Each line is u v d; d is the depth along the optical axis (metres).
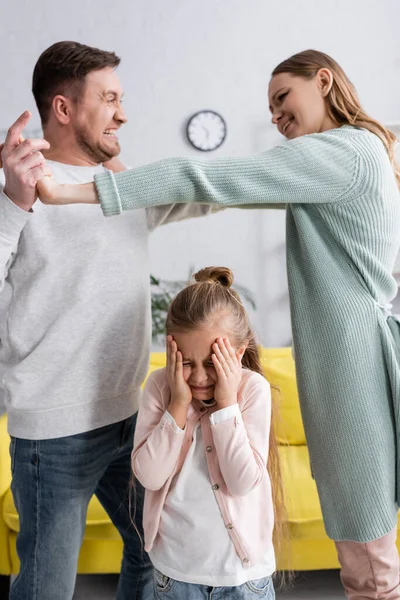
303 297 1.51
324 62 1.60
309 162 1.41
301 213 1.50
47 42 3.95
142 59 4.00
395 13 3.95
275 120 1.69
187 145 4.06
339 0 3.95
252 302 4.10
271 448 1.61
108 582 2.59
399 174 1.61
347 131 1.51
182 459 1.43
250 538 1.40
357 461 1.45
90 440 1.56
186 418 1.42
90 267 1.52
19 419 1.54
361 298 1.46
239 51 4.00
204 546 1.39
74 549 1.57
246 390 1.47
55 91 1.59
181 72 4.01
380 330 1.47
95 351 1.54
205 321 1.39
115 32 3.98
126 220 1.58
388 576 1.52
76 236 1.52
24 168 1.29
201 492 1.40
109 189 1.35
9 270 1.53
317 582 2.53
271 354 2.98
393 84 3.99
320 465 1.50
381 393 1.47
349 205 1.46
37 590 1.52
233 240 4.09
